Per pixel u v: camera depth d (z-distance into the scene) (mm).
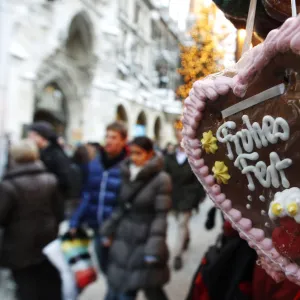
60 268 2773
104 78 19359
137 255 2818
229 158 869
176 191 5117
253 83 772
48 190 2775
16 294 2707
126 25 22312
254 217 849
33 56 14125
